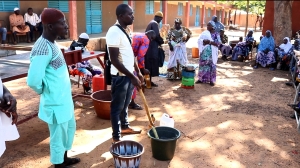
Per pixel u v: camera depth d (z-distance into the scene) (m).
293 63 7.46
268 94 5.98
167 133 3.28
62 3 12.55
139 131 3.88
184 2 23.09
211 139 3.77
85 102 5.15
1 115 2.21
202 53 6.49
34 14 10.85
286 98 5.71
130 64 3.29
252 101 5.46
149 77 5.99
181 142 3.67
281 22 9.87
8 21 10.47
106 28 15.10
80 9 13.15
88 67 5.53
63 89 2.53
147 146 3.53
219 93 5.95
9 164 3.07
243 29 28.62
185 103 5.25
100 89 5.16
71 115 2.68
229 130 4.07
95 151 3.38
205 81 6.64
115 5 15.48
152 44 5.75
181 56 6.75
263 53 8.68
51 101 2.47
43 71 2.32
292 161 3.28
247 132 4.02
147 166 3.07
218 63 9.60
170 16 21.27
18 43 10.24
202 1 22.61
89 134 3.83
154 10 19.44
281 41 9.96
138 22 17.73
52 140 2.62
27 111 4.68
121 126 3.84
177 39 6.67
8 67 3.73
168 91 6.00
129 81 3.33
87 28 13.78
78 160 3.12
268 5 11.95
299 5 11.75
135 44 4.61
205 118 4.51
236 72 8.17
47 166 3.05
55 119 2.53
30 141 3.62
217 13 31.52
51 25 2.39
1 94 2.13
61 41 10.32
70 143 2.87
